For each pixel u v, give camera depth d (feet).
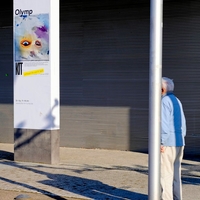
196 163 40.73
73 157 43.86
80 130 49.42
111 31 47.67
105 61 48.01
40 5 39.06
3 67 53.31
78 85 49.37
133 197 29.01
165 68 45.27
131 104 46.83
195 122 44.19
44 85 39.19
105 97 48.06
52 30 38.83
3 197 29.45
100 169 37.91
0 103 53.31
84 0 48.80
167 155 24.85
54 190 30.96
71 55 49.65
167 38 45.19
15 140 40.93
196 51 44.06
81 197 29.17
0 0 52.19
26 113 40.11
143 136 46.34
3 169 37.86
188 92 44.39
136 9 46.47
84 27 48.98
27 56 39.65
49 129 39.34
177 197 26.08
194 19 44.09
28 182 33.32
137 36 46.47
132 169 37.93
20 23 39.83
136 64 46.55
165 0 45.06
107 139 48.11
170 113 24.77
